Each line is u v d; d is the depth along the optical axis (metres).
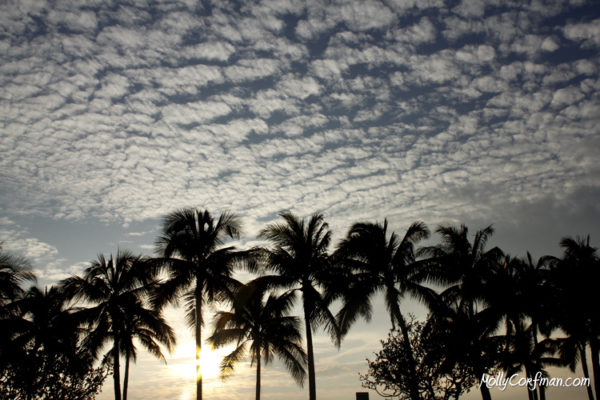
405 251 31.03
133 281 34.09
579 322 33.50
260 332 38.03
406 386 24.09
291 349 38.06
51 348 24.44
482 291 32.38
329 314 29.97
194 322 29.64
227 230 31.23
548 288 33.75
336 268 31.12
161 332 35.00
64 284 32.75
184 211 30.86
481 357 26.11
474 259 32.84
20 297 28.12
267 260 30.83
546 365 40.94
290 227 32.31
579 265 33.75
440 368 24.72
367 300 30.78
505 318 34.44
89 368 22.34
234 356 37.06
